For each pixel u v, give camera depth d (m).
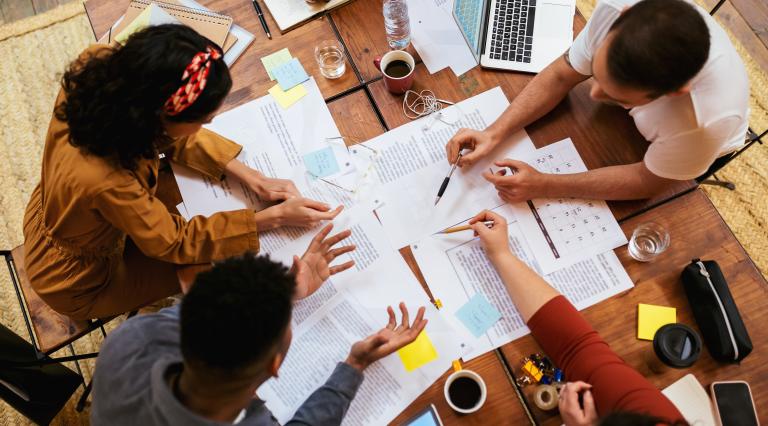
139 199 1.14
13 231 2.12
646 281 1.20
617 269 1.21
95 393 0.96
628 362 1.14
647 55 0.92
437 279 1.23
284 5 1.50
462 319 1.19
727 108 1.07
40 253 1.34
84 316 1.41
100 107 0.98
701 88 1.07
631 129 1.33
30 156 2.22
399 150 1.35
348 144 1.36
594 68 1.05
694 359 1.09
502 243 1.21
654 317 1.17
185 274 1.27
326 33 1.47
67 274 1.33
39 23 2.40
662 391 1.10
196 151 1.33
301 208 1.26
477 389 1.12
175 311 1.06
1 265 2.06
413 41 1.45
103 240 1.29
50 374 1.62
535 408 1.11
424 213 1.29
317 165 1.34
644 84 0.96
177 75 0.97
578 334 1.10
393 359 1.16
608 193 1.25
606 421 0.85
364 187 1.32
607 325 1.17
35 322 1.42
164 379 0.85
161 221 1.19
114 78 0.97
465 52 1.43
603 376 1.05
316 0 1.49
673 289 1.19
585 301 1.19
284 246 1.28
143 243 1.19
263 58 1.45
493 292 1.21
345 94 1.41
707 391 1.11
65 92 1.07
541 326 1.13
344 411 1.09
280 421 1.13
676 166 1.17
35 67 2.34
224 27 1.46
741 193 2.05
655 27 0.92
